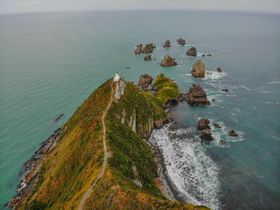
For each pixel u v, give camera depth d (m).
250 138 114.50
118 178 68.25
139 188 71.56
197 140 113.88
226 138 114.50
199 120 123.75
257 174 92.75
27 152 114.00
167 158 102.62
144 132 116.06
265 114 135.75
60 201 76.06
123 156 81.12
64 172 86.31
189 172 94.38
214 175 92.62
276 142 111.38
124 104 111.12
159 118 124.62
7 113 143.75
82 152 86.38
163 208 57.22
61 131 120.06
